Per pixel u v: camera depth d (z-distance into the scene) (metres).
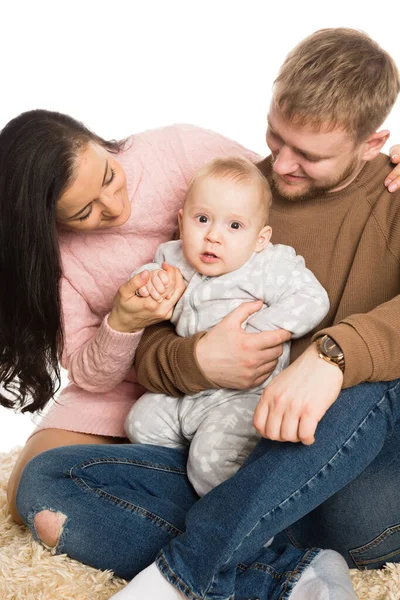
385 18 4.08
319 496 1.57
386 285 1.87
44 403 2.10
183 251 1.91
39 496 1.77
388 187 1.89
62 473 1.79
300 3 4.20
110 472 1.81
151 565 1.59
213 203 1.84
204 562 1.54
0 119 4.21
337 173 1.84
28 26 4.22
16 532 2.01
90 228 1.90
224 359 1.79
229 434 1.81
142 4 4.22
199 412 1.87
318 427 1.55
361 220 1.91
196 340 1.82
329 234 1.93
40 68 4.24
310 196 1.92
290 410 1.52
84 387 2.09
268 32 4.23
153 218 2.11
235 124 4.29
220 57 4.26
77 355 2.07
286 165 1.83
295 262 1.91
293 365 1.58
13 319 1.97
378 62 1.78
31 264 1.87
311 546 1.88
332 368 1.54
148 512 1.73
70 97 4.27
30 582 1.68
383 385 1.60
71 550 1.76
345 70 1.73
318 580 1.56
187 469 1.85
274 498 1.54
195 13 4.24
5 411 3.49
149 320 1.91
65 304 2.10
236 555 1.55
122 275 2.11
